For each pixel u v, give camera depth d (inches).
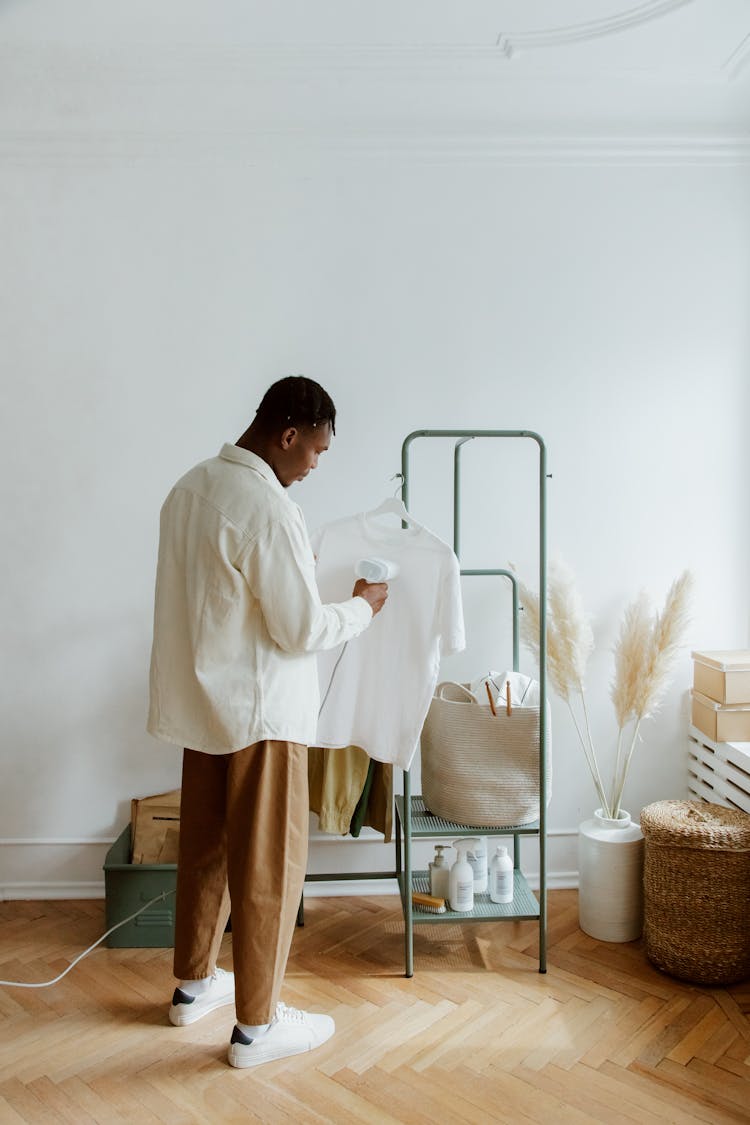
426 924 108.3
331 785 100.9
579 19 92.5
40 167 110.9
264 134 111.3
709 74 101.9
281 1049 80.1
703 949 92.3
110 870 101.7
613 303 115.2
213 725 77.1
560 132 112.7
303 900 112.3
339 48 97.4
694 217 115.2
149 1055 81.1
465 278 113.9
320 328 113.2
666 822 95.0
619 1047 82.4
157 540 113.2
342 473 114.0
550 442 115.2
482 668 115.9
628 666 107.8
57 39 95.8
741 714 107.3
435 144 112.4
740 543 117.1
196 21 92.7
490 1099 75.0
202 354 112.6
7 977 95.4
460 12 91.4
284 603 75.2
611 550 116.3
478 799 96.6
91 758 114.2
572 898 115.6
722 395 116.4
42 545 112.8
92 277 111.7
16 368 111.7
